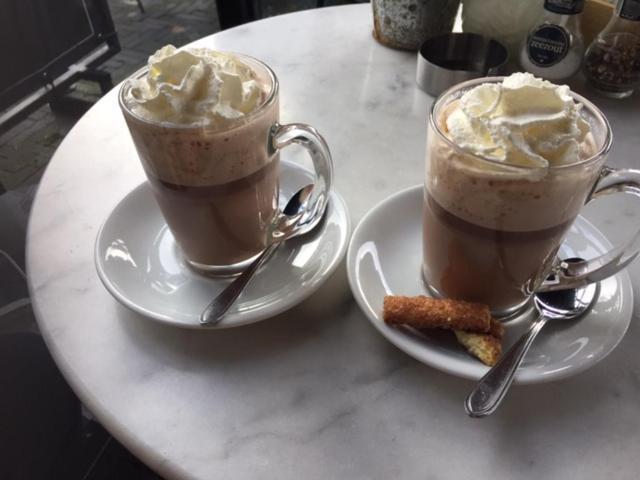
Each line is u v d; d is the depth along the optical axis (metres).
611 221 0.34
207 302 0.28
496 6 0.45
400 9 0.47
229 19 0.86
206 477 0.21
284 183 0.36
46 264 0.31
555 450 0.22
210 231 0.29
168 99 0.25
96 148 0.40
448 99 0.26
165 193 0.28
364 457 0.22
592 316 0.26
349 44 0.52
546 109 0.23
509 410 0.24
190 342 0.27
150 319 0.27
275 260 0.30
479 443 0.23
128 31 0.86
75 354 0.26
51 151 0.69
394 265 0.30
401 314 0.25
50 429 0.36
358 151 0.39
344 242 0.30
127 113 0.25
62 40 0.71
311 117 0.43
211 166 0.26
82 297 0.29
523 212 0.23
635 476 0.21
